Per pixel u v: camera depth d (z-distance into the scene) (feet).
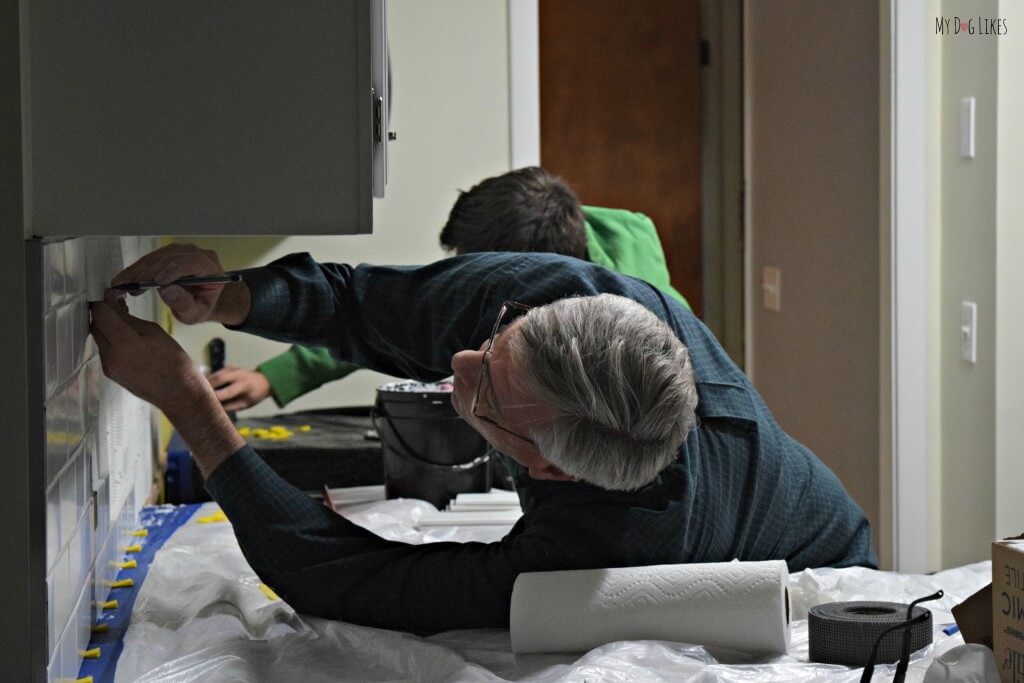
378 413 7.05
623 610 4.20
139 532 6.31
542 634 4.23
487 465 7.02
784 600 4.22
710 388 4.88
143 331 4.65
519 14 9.70
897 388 9.40
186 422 4.77
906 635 3.60
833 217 10.64
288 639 4.45
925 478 9.49
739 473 4.83
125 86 3.50
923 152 9.22
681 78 14.87
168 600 5.09
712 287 15.14
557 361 3.88
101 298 4.83
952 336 9.23
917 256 9.30
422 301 5.17
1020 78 8.47
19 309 3.46
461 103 9.74
